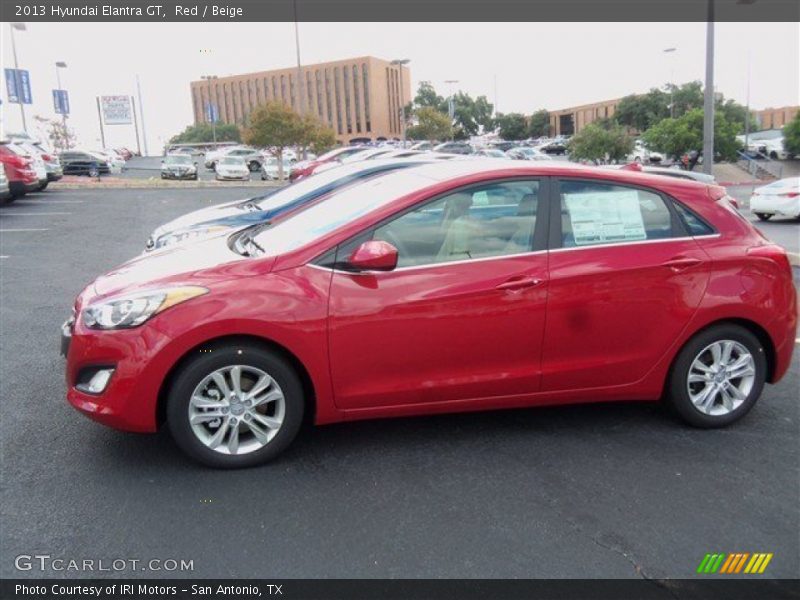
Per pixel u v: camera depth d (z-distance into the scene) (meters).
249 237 4.75
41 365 5.88
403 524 3.46
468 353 4.14
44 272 10.36
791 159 46.53
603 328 4.32
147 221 16.95
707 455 4.24
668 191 4.53
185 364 3.83
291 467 4.02
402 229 4.12
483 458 4.16
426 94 91.88
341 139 112.50
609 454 4.24
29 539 3.29
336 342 3.93
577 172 4.40
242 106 114.38
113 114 62.34
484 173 4.27
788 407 5.05
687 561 3.20
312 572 3.09
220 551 3.23
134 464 4.04
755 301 4.53
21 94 38.09
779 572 3.14
